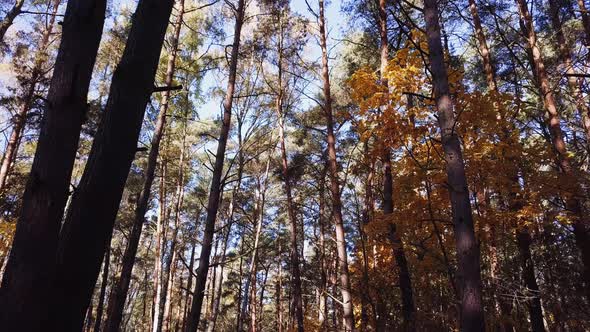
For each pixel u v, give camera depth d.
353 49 15.77
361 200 13.64
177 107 17.05
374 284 8.38
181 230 28.53
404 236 8.12
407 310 7.73
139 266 34.78
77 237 1.85
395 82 7.48
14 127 15.12
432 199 7.33
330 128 11.30
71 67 1.99
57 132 1.90
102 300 18.69
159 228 20.47
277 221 27.59
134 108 2.13
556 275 9.08
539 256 9.33
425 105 7.61
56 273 1.76
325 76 11.98
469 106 7.08
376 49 14.16
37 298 1.69
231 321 33.56
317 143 19.88
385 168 8.92
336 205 10.32
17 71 13.79
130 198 21.72
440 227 7.57
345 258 9.68
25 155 19.95
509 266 8.91
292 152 22.30
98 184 1.95
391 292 8.62
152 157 10.68
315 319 17.64
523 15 11.24
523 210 7.46
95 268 1.90
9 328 1.62
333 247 17.59
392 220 7.51
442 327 7.59
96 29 2.10
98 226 1.92
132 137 2.12
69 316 1.78
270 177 24.22
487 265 9.16
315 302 21.97
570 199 8.12
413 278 9.02
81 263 1.83
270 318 34.31
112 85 2.14
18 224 1.79
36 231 1.75
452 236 7.80
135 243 9.73
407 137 7.41
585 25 11.12
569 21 13.59
